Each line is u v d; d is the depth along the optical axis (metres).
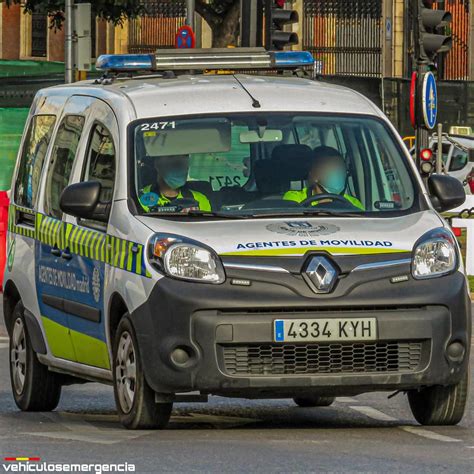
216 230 25.89
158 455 23.20
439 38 60.28
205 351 24.98
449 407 26.80
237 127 27.88
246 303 24.98
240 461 22.62
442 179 28.53
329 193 27.42
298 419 29.25
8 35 125.31
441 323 25.56
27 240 31.33
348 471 21.80
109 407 31.20
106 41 124.75
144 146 27.56
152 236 25.80
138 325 25.56
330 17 119.81
